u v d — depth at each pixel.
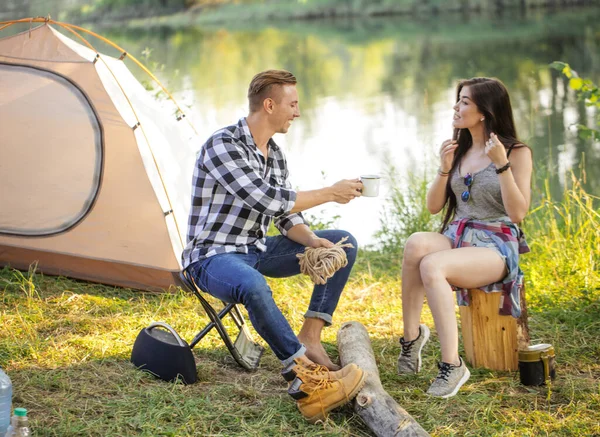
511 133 3.35
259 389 3.18
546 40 19.52
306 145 9.76
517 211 3.18
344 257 3.22
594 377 3.27
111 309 4.18
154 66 7.51
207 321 4.04
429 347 3.68
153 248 4.46
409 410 2.95
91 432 2.74
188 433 2.75
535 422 2.84
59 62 4.51
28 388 3.10
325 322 3.33
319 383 2.80
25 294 4.31
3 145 4.56
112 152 4.45
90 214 4.52
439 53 19.28
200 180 3.19
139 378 3.21
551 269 4.64
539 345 3.27
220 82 15.35
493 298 3.32
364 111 12.41
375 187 3.19
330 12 34.75
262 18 35.09
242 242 3.21
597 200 6.22
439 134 9.95
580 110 10.75
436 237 3.32
